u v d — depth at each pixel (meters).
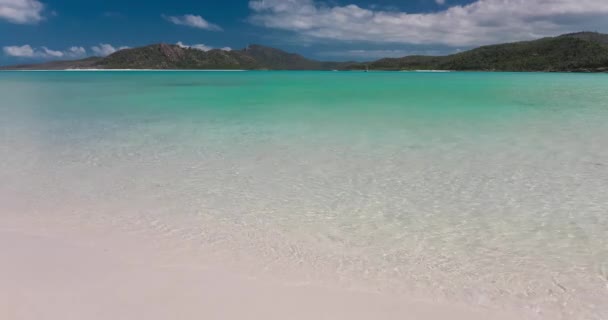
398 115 13.80
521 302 3.41
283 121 12.53
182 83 38.00
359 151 8.45
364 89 28.09
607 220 5.02
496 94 22.95
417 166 7.33
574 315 3.25
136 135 10.28
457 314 3.23
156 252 4.19
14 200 5.64
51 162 7.65
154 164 7.56
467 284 3.67
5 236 4.50
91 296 3.35
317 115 13.90
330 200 5.75
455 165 7.38
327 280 3.72
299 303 3.34
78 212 5.25
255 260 4.07
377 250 4.31
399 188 6.21
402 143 9.18
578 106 16.33
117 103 18.22
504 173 6.89
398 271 3.89
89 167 7.34
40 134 10.40
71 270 3.77
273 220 5.07
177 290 3.48
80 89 28.23
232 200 5.74
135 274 3.73
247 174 6.94
